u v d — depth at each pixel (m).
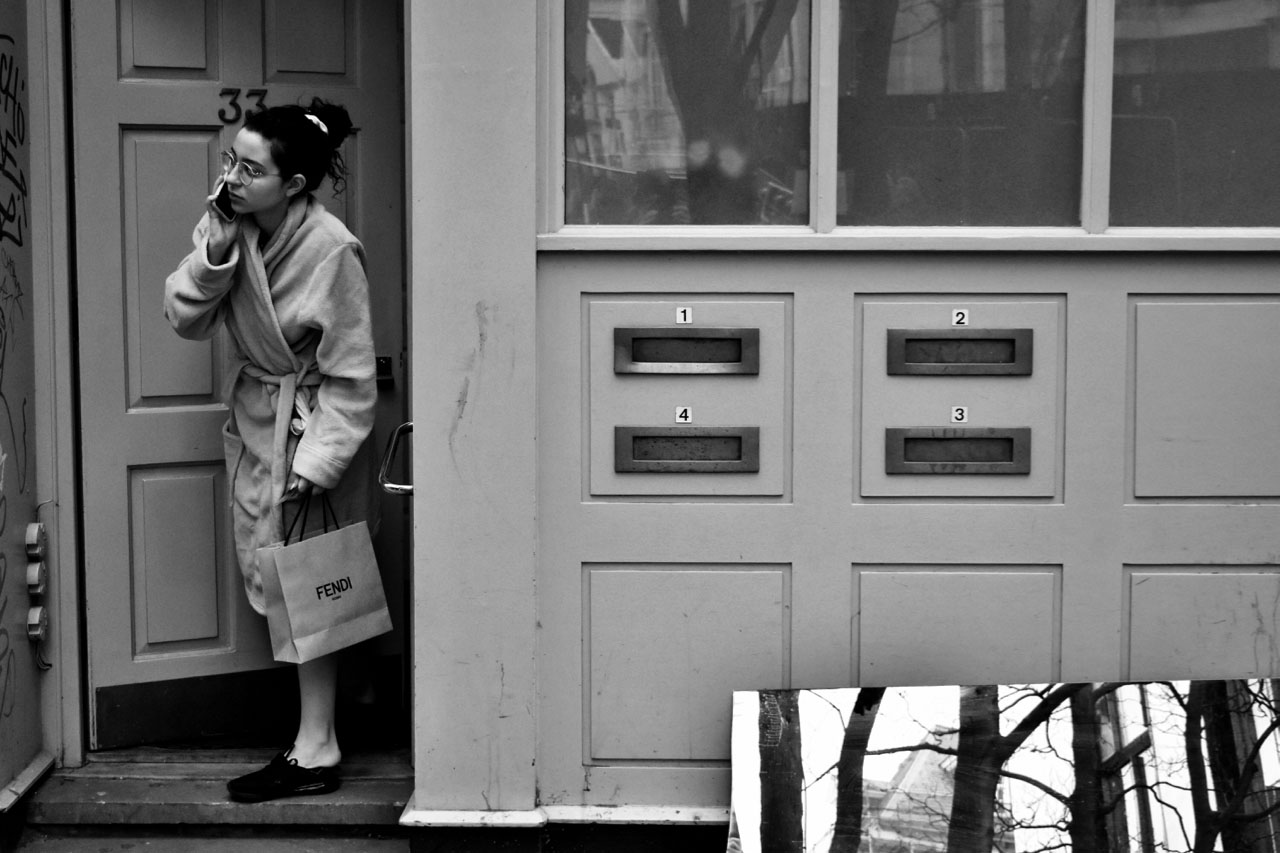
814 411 3.54
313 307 3.56
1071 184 3.57
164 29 3.93
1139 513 3.54
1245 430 3.53
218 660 4.11
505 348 3.48
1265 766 3.43
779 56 3.56
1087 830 3.38
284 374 3.69
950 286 3.51
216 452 4.06
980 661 3.58
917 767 3.41
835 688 3.54
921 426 3.54
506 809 3.57
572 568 3.57
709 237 3.49
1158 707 3.46
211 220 3.49
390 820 3.71
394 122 4.09
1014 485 3.55
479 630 3.53
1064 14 3.54
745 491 3.56
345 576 3.70
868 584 3.57
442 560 3.52
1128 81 3.54
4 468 3.68
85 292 3.92
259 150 3.46
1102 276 3.51
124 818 3.73
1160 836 3.39
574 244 3.49
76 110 3.89
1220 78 3.54
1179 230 3.54
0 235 3.66
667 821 3.56
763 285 3.52
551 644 3.58
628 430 3.54
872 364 3.53
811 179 3.54
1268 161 3.56
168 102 3.95
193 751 4.07
